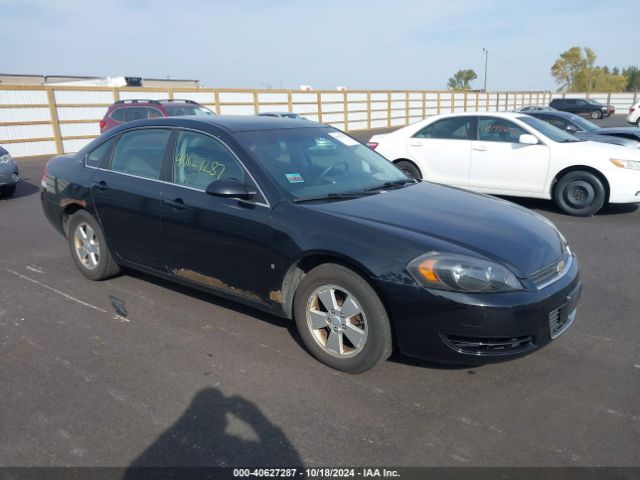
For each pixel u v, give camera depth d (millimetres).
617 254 6082
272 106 28578
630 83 98000
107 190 4633
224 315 4355
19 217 8352
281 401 3141
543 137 8102
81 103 20266
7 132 18328
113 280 5195
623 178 7625
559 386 3299
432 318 3014
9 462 2627
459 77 97250
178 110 13586
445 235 3234
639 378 3395
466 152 8547
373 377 3396
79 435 2838
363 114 35344
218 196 3713
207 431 2867
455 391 3238
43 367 3562
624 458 2639
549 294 3131
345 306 3336
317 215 3434
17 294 4879
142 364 3588
